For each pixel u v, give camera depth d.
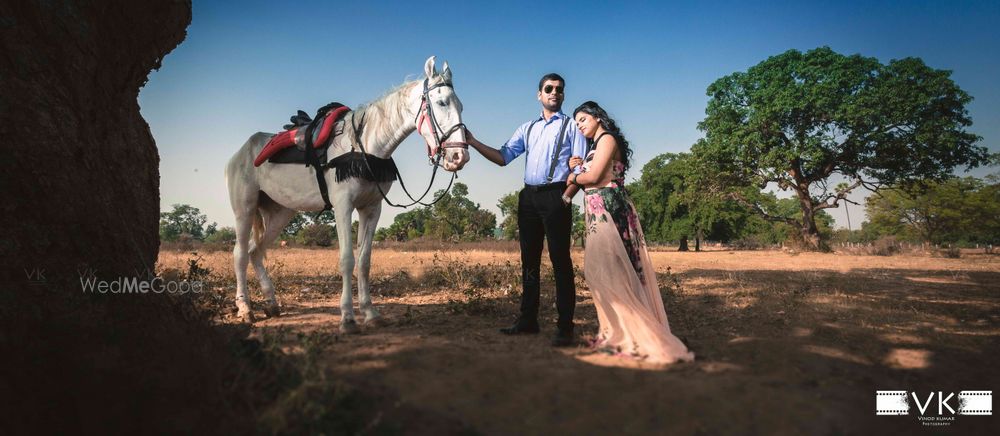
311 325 4.99
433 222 60.53
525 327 4.49
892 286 8.37
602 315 3.87
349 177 4.72
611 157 3.91
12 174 3.60
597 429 2.45
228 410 2.41
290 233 60.16
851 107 31.02
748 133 34.84
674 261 18.06
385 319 4.95
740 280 9.28
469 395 2.80
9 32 3.65
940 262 17.52
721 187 38.41
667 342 3.53
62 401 2.54
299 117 5.53
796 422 2.51
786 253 30.27
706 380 3.05
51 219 3.76
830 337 4.23
